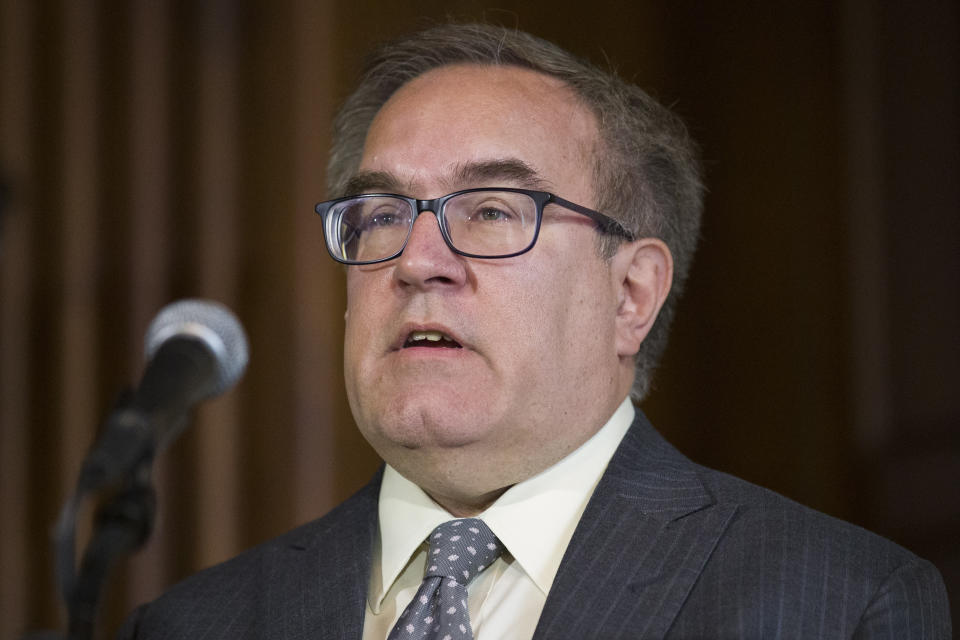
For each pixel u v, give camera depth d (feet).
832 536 19.63
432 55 23.66
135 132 44.37
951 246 47.39
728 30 54.34
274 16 45.65
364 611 21.02
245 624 21.71
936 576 19.72
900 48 49.34
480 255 20.34
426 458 20.49
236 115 45.37
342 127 25.05
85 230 43.86
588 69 23.36
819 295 50.80
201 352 17.38
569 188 21.67
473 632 19.94
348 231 21.95
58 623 41.96
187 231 44.60
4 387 42.75
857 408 49.29
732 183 53.52
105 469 14.94
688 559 19.47
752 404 52.16
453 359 20.11
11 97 43.68
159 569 42.83
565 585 19.40
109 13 44.91
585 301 21.26
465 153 21.17
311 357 44.14
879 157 49.57
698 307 53.62
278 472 43.73
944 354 47.11
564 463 21.22
